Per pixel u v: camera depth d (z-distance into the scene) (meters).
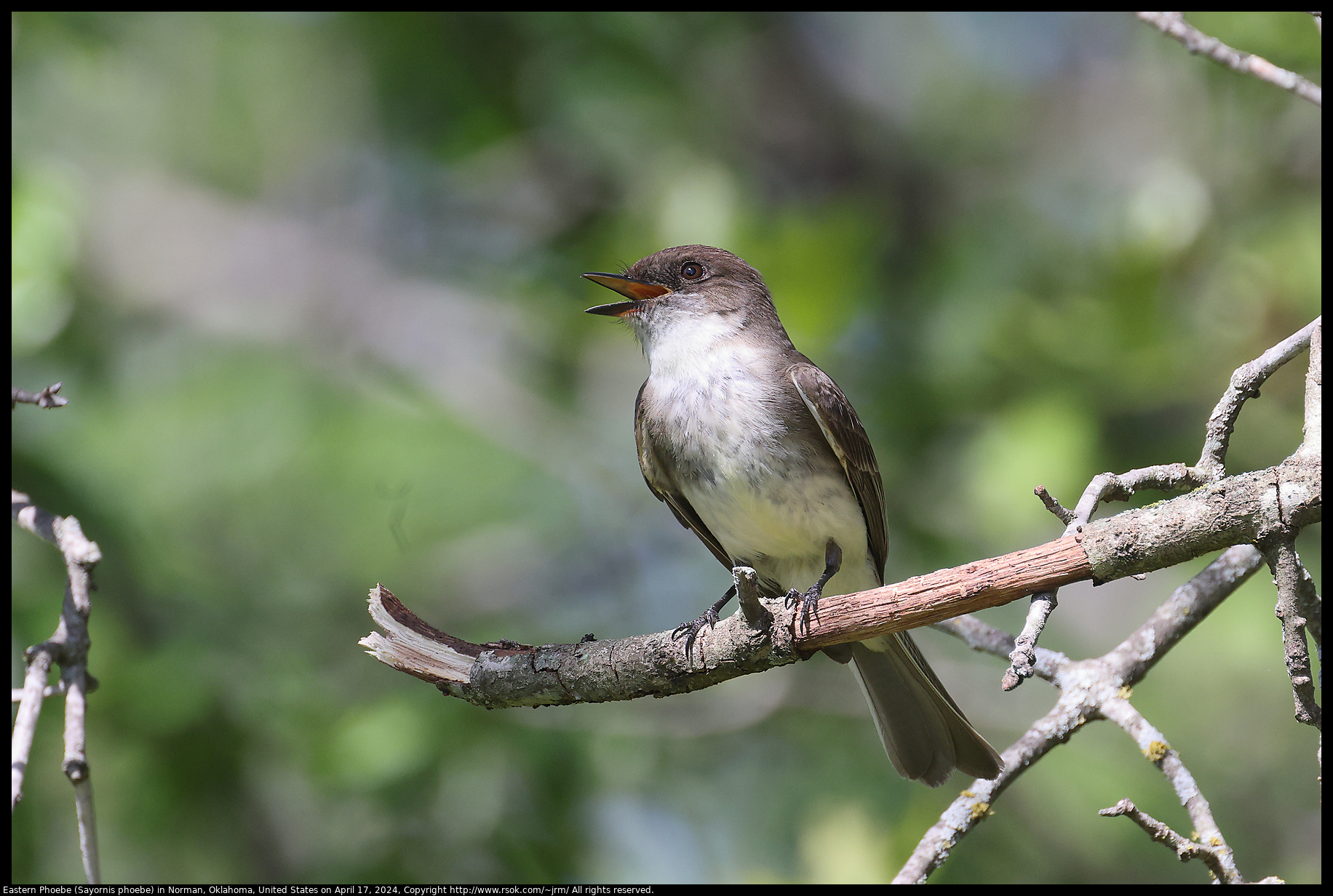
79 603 5.05
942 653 11.63
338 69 14.62
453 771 10.30
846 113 14.27
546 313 12.59
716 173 11.90
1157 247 10.50
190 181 15.84
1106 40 14.12
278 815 10.85
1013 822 10.61
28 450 11.09
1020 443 10.08
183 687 10.51
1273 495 4.88
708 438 7.84
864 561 8.00
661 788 11.05
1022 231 12.47
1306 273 10.12
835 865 9.58
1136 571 5.05
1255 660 10.92
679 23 13.23
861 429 7.88
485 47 12.77
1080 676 6.37
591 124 12.88
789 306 10.73
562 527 13.20
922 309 11.74
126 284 15.02
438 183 14.79
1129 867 10.55
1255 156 10.84
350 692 11.43
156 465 13.52
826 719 11.31
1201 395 10.32
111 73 14.51
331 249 15.73
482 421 14.05
